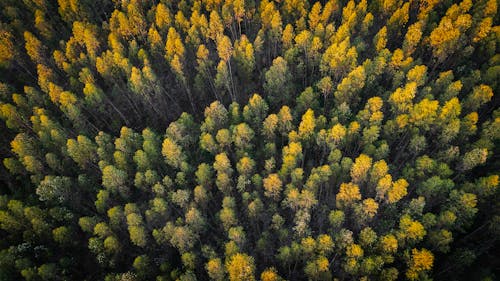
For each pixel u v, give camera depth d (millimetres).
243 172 70250
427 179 65062
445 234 55750
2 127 90312
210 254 61562
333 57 83438
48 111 87500
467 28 88750
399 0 94812
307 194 61562
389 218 64438
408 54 88250
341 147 74000
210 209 76938
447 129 68250
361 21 98438
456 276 60625
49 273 63281
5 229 68875
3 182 86688
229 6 101000
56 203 74688
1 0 113375
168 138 74000
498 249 63281
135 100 96500
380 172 63250
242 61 92188
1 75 102188
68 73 95938
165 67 105875
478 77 79562
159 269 66500
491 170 70688
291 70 93250
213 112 77500
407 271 54031
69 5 109000
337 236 58000
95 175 81250
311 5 111812
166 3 107750
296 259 60812
